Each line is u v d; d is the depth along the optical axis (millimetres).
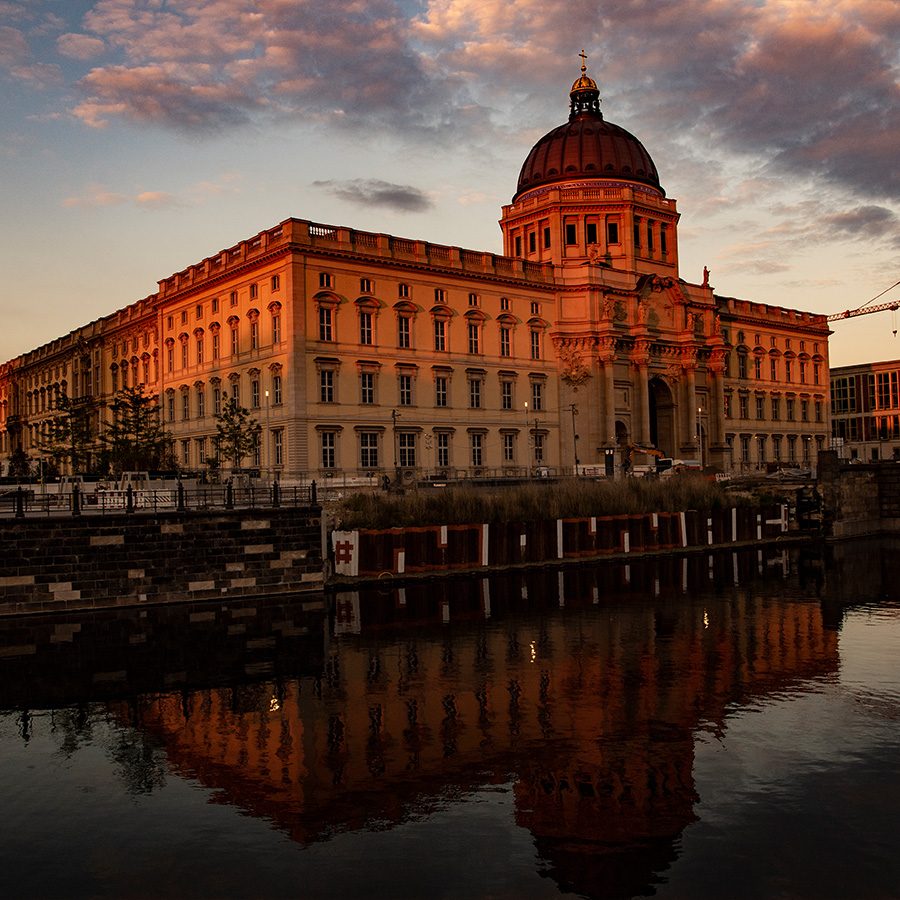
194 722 24922
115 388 109688
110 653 32531
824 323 132250
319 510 44531
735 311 117250
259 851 16938
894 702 26109
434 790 19750
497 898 15109
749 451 116938
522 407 89938
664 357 100438
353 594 44500
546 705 26047
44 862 16688
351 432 76750
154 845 17297
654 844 16969
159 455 86000
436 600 43219
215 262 85375
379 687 28188
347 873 16031
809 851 16609
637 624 37750
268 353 76938
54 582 38500
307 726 24422
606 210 100562
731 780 20016
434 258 83750
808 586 48188
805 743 22453
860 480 77312
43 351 136125
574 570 53375
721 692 27266
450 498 52625
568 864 16250
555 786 19859
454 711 25562
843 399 167625
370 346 78438
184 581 41094
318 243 75125
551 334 92938
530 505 55031
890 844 16844
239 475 67000
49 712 25938
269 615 39125
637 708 25656
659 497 62500
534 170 106250
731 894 15141
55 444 109188
